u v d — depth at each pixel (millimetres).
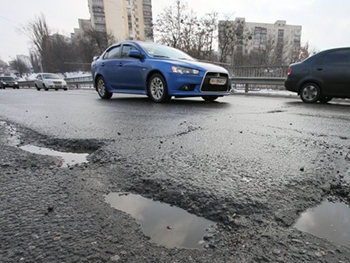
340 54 5070
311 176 1258
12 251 719
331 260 688
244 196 1037
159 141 1973
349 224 864
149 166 1400
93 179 1243
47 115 3496
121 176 1274
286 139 2053
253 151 1701
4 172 1339
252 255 707
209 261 680
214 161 1487
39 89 17516
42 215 912
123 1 54406
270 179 1215
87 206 983
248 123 2781
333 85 5086
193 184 1152
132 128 2488
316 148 1781
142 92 5281
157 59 4867
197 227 851
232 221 876
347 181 1204
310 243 757
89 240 770
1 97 7891
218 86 4766
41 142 2014
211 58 20484
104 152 1687
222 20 21547
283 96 7770
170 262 675
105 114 3514
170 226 852
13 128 2607
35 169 1390
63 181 1220
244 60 27172
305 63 5465
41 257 695
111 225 852
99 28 53500
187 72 4465
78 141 1992
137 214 931
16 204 992
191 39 20469
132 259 688
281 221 877
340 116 3373
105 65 5984
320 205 999
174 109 4043
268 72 9531
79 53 48594
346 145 1871
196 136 2148
